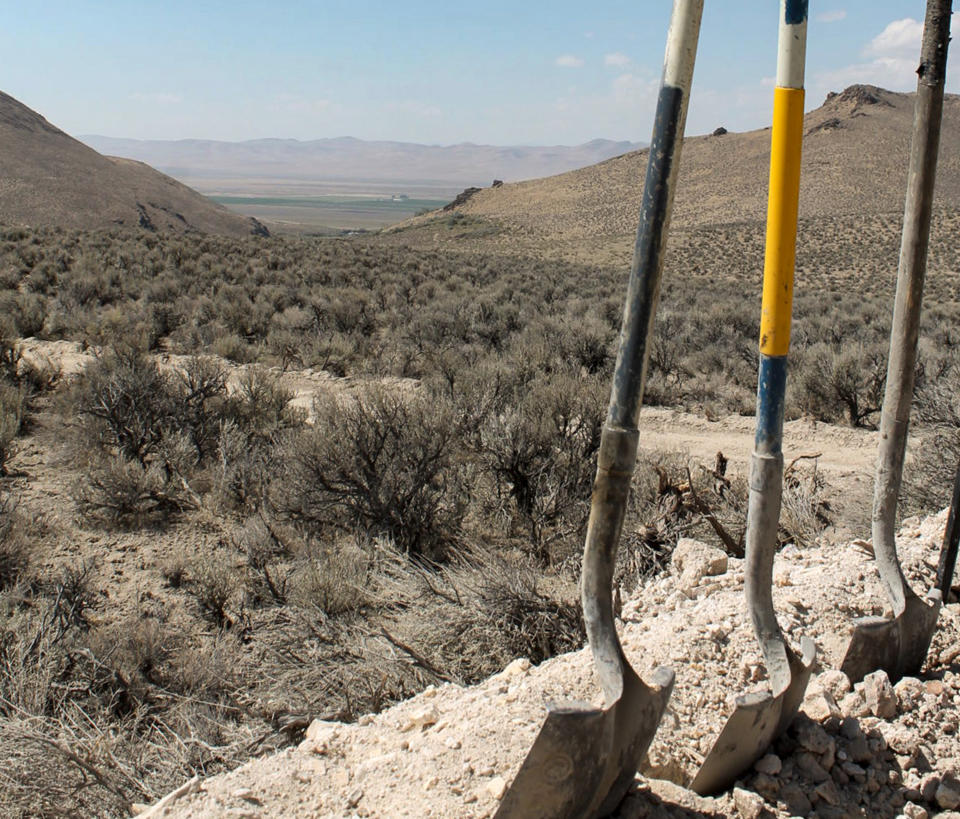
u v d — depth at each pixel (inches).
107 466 407.2
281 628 247.9
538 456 395.9
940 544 205.9
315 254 2025.1
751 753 119.9
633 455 104.5
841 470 478.0
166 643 261.6
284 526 361.1
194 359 536.4
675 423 598.9
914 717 136.9
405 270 1800.0
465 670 224.4
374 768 117.1
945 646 164.7
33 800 155.3
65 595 283.6
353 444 363.6
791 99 115.4
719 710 130.2
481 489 396.5
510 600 233.5
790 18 113.7
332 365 775.1
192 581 311.9
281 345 821.2
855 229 3634.4
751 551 127.1
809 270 2992.1
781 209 118.5
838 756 125.2
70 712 191.5
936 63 145.7
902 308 151.7
